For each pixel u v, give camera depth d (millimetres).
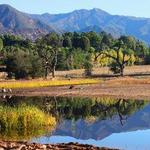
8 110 35594
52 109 54000
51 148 23734
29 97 73500
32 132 33562
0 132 33031
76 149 24219
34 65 123062
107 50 179375
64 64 164125
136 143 29391
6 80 112125
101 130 36875
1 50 187375
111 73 149000
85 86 93875
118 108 56000
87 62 163750
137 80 107750
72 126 38781
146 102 63500
